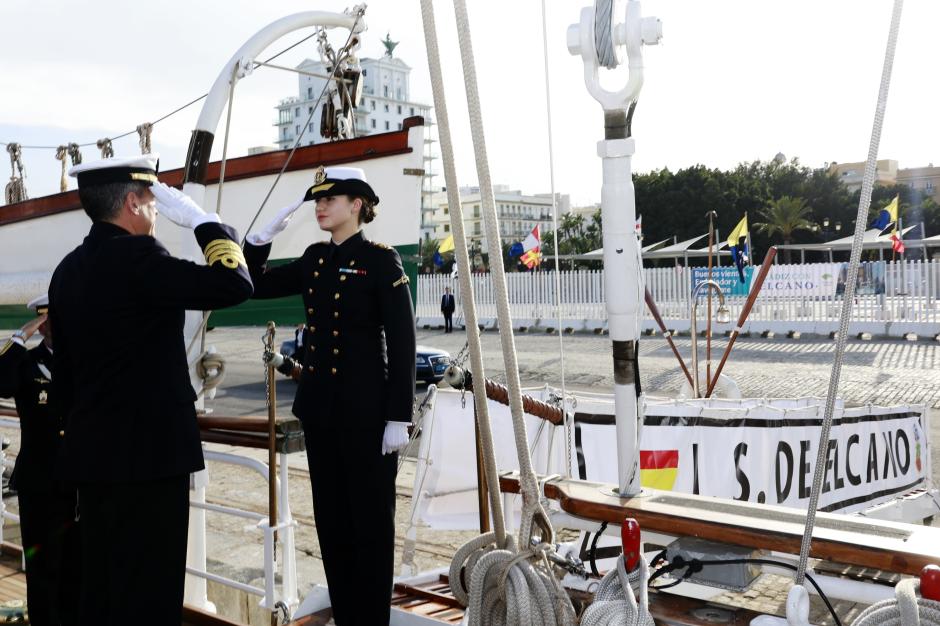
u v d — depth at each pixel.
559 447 4.29
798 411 5.15
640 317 2.37
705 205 53.53
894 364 16.56
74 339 2.40
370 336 2.67
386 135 4.89
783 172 56.75
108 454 2.33
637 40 2.15
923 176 89.12
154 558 2.37
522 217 115.94
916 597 1.62
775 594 4.54
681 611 2.13
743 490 4.91
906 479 6.28
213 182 5.59
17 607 3.67
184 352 2.52
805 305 22.48
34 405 3.45
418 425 4.14
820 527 2.05
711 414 4.86
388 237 4.97
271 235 2.94
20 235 6.89
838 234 55.31
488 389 3.15
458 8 1.72
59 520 3.50
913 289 21.05
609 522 2.35
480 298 28.14
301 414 2.67
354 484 2.60
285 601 3.29
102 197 2.46
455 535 6.39
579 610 2.23
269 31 4.05
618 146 2.27
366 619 2.57
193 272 2.29
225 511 3.57
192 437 2.46
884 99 1.57
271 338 3.16
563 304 26.23
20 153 7.42
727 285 23.34
